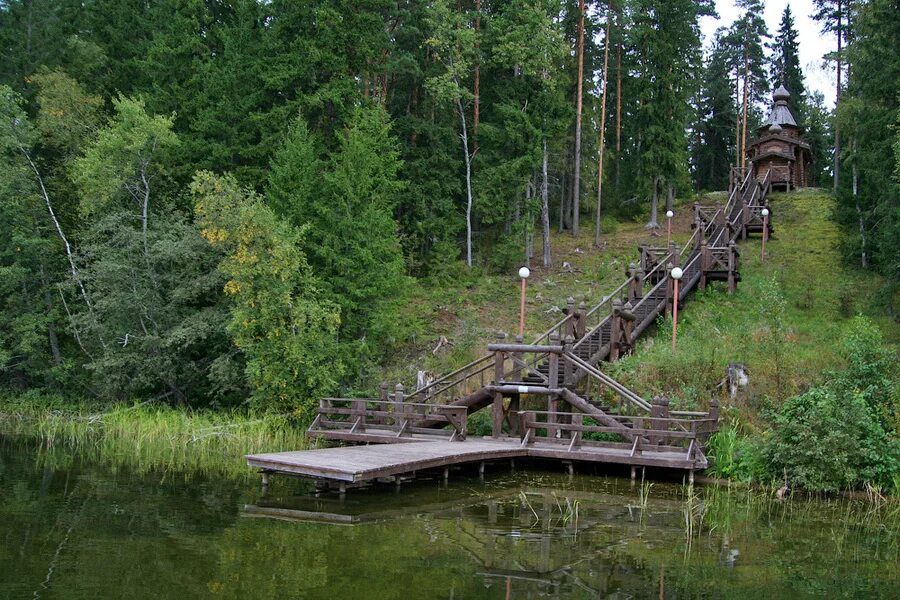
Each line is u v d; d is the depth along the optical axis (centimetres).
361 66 3225
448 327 2927
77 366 2817
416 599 798
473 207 3706
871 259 2892
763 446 1609
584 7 3928
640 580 893
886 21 2531
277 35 3178
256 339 2244
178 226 2494
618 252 3703
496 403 1928
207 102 3111
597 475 1691
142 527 1091
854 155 2781
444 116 3800
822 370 1845
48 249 2783
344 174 2509
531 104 3522
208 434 2083
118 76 3625
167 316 2475
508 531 1115
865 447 1512
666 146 4006
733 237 3272
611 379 1873
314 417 2231
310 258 2578
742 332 2220
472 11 3703
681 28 4038
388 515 1211
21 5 3616
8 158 2788
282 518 1171
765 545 1088
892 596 861
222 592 808
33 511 1185
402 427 1914
